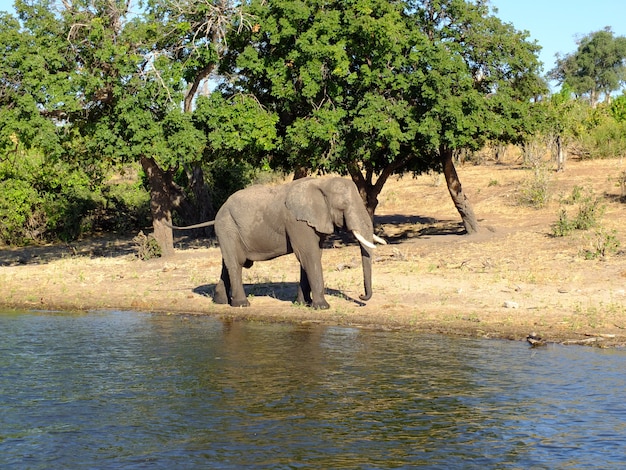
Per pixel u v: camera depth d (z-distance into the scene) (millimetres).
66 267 23047
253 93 24469
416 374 10688
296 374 10781
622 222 25062
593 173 35312
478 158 47125
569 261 19812
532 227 26234
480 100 22438
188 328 14312
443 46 22516
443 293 16781
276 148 24172
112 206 35312
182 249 27672
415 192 38812
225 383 10383
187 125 21797
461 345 12453
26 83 20797
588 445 7957
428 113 22359
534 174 32938
